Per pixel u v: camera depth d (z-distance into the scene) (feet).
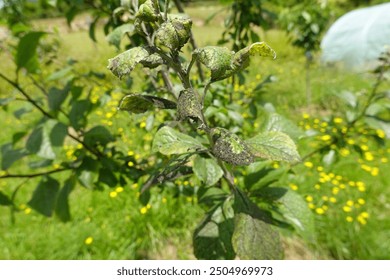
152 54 0.72
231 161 0.71
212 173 0.98
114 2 1.43
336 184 2.66
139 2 0.79
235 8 1.84
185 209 2.48
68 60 1.92
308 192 2.64
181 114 0.69
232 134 0.75
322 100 4.55
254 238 0.90
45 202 1.50
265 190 1.10
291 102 4.60
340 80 5.30
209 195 1.21
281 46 7.32
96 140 1.46
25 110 1.47
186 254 2.28
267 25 1.87
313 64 6.32
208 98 1.10
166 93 1.33
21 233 2.36
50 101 1.42
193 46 1.42
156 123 1.65
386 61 1.87
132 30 1.10
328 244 2.25
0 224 2.47
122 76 0.66
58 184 1.53
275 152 0.78
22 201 2.67
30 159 3.25
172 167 0.92
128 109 0.82
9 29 1.79
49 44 2.08
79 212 2.50
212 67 0.66
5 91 5.14
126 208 2.45
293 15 4.34
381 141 1.84
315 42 4.44
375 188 2.68
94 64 4.84
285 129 1.10
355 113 1.89
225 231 1.07
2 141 3.74
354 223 2.35
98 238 2.28
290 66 6.32
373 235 2.25
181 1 1.64
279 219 1.14
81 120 1.48
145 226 2.37
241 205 0.96
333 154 1.93
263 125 1.12
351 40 5.90
